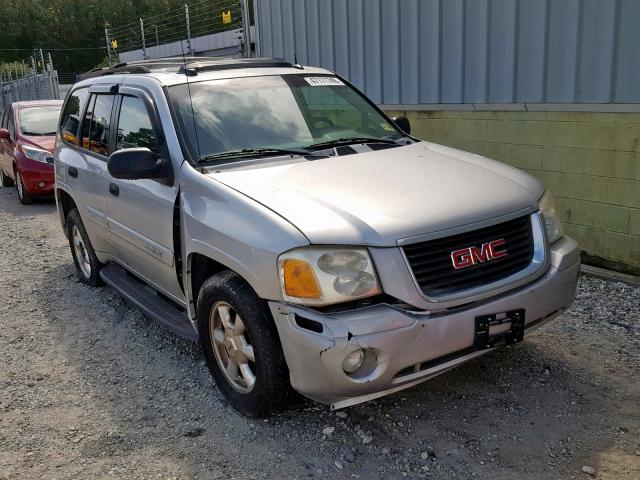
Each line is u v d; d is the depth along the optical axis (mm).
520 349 4277
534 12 6035
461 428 3404
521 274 3342
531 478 2990
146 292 4973
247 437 3434
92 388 4125
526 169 6391
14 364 4543
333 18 8680
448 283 3127
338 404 3107
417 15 7363
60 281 6430
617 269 5715
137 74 4797
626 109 5391
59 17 75188
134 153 3900
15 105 12008
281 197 3355
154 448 3406
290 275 3035
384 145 4352
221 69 4707
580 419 3449
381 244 3025
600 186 5723
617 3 5336
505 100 6500
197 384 4066
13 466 3307
